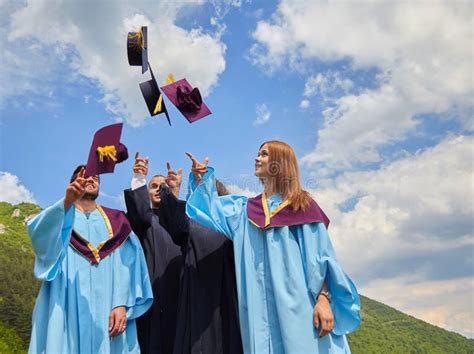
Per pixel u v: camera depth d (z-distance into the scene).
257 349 5.26
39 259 5.19
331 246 5.56
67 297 5.34
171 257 6.41
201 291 5.80
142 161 6.33
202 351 5.55
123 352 5.39
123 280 5.57
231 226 5.77
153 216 6.66
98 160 5.39
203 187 5.75
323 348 5.23
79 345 5.22
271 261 5.43
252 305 5.39
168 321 6.14
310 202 5.75
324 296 5.36
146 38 6.03
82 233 5.63
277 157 5.91
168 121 6.12
